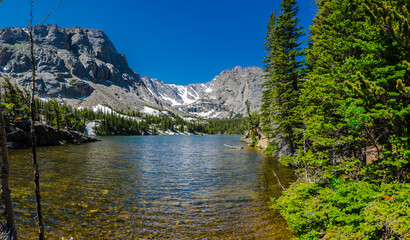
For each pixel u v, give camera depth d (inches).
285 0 959.0
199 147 2230.6
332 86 422.3
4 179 182.5
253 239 350.0
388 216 233.6
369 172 361.1
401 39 308.8
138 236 359.6
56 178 700.7
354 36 440.5
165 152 1691.7
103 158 1218.6
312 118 492.1
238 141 3435.0
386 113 304.5
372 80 350.3
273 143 1136.2
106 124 5265.8
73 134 2315.5
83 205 483.5
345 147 454.0
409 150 297.6
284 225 394.0
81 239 343.9
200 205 503.2
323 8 567.8
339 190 315.6
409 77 337.4
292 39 918.4
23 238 333.1
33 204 468.1
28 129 1605.6
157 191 611.2
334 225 292.2
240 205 499.8
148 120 7568.9
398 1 307.0
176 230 382.0
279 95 918.4
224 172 880.9
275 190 609.9
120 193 583.2
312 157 491.2
